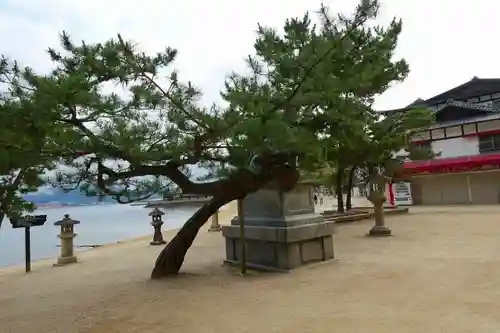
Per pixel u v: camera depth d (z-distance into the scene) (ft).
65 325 19.15
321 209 98.68
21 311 22.53
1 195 19.15
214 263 33.71
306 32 20.65
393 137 55.83
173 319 18.79
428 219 56.95
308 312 18.34
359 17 18.42
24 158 16.42
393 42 32.42
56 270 36.83
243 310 19.43
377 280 23.44
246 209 32.09
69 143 18.20
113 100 19.66
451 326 15.28
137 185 23.65
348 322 16.57
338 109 20.10
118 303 22.50
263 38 21.97
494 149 86.63
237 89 19.34
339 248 36.55
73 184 21.81
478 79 106.83
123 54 22.33
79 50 22.33
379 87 43.50
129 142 18.88
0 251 56.65
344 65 19.27
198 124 21.59
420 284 21.83
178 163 22.99
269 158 23.63
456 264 26.18
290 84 19.38
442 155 92.53
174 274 29.35
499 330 14.56
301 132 18.80
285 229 28.09
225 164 22.57
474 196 85.81
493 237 36.83
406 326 15.62
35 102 15.34
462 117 92.22
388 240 39.75
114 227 92.27
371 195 45.96
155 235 51.57
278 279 25.77
